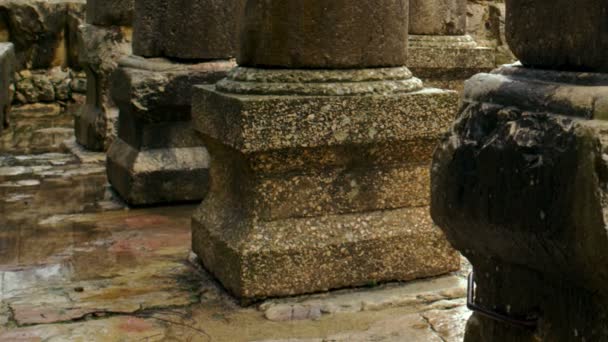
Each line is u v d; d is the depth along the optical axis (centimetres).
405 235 632
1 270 684
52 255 726
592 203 299
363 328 564
